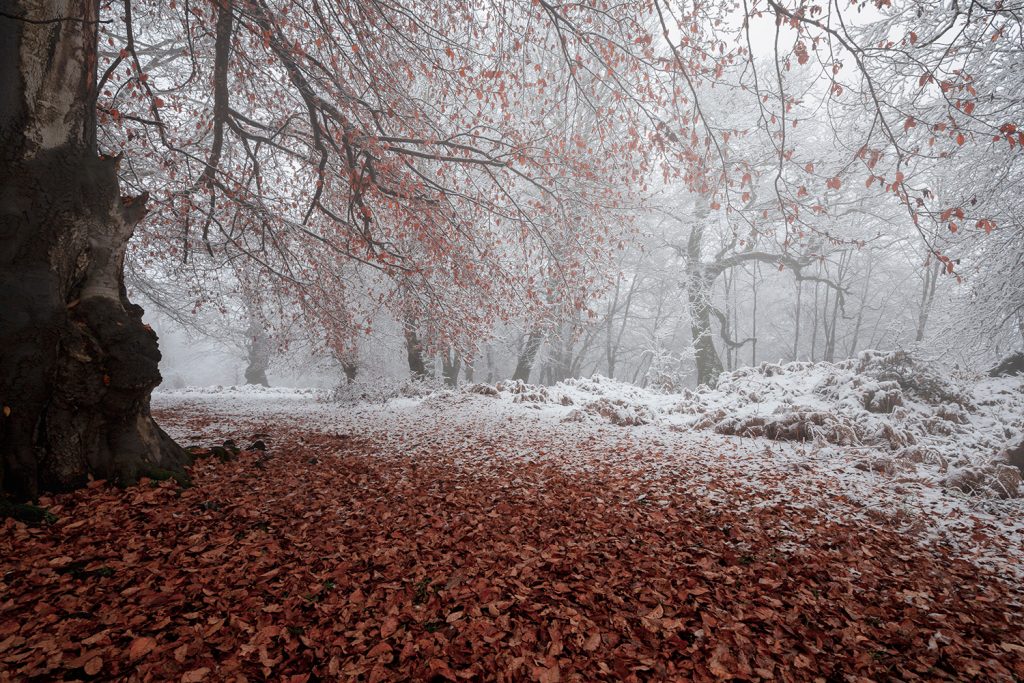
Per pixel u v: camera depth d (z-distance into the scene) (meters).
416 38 8.99
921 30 9.38
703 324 25.72
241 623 2.82
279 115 11.16
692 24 6.98
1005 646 2.88
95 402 4.51
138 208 5.14
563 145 10.04
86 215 4.55
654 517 4.89
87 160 4.66
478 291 11.27
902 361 12.17
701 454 8.15
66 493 4.36
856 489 6.02
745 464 7.42
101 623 2.76
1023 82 9.84
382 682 2.41
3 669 2.35
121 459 4.73
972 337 12.92
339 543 4.02
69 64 4.48
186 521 4.19
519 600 3.17
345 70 10.05
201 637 2.69
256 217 10.09
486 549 4.02
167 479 4.91
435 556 3.85
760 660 2.67
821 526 4.71
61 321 4.24
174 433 9.20
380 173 9.15
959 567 3.92
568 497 5.52
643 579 3.55
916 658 2.74
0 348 3.96
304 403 18.09
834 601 3.35
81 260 4.55
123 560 3.46
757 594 3.39
